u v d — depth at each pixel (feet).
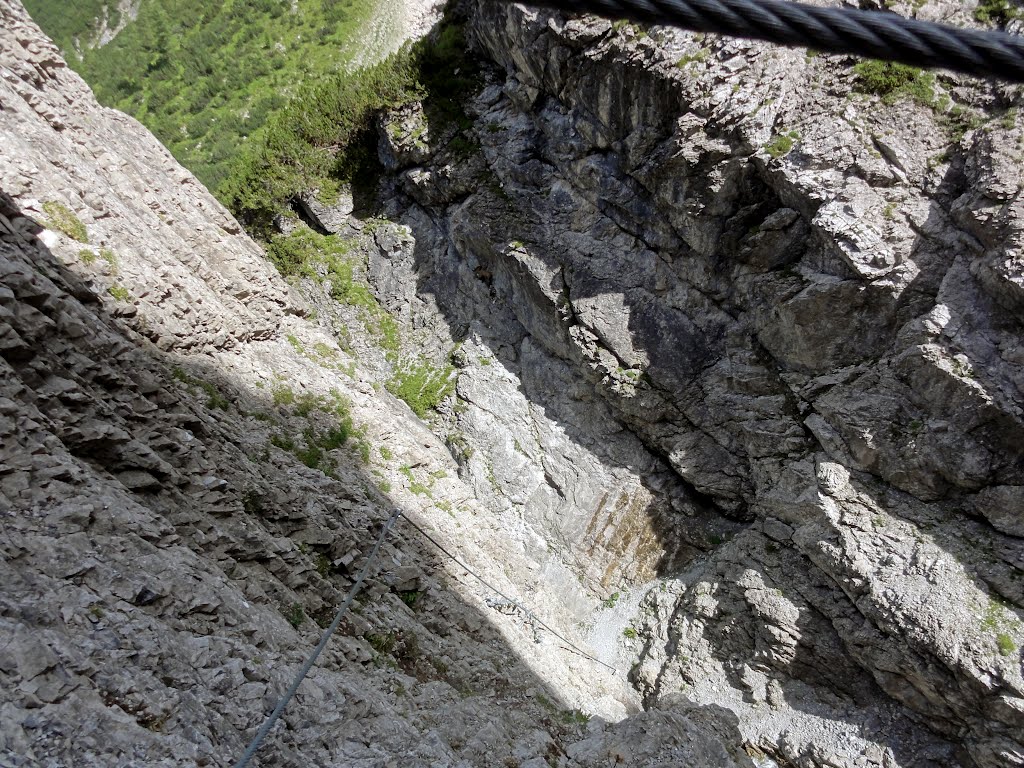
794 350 60.13
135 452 28.89
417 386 80.43
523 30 65.87
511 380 78.33
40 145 45.78
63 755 15.03
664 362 67.92
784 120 55.62
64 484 22.74
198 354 51.49
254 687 21.54
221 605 24.25
